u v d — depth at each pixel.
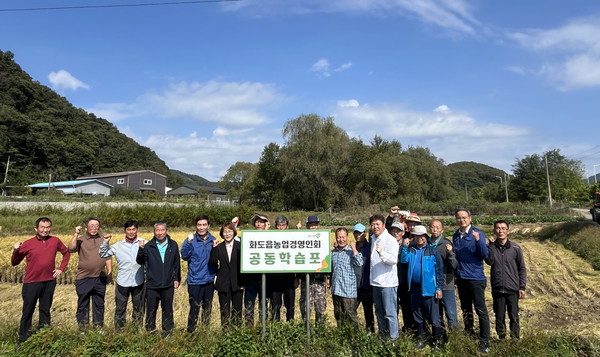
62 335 5.61
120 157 94.19
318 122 48.66
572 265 13.65
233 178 81.75
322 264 5.68
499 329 5.77
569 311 8.20
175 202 44.56
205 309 6.32
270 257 5.69
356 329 5.60
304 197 50.03
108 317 7.67
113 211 26.80
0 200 40.00
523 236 24.06
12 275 11.53
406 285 6.00
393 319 5.63
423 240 5.85
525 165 57.69
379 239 5.84
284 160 47.88
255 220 6.96
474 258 5.80
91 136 88.38
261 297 6.22
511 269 5.77
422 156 61.88
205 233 6.44
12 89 80.50
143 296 6.57
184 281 10.86
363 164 48.56
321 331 5.70
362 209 40.09
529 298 9.45
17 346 5.70
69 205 33.91
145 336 5.64
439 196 56.62
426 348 5.45
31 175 71.12
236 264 6.20
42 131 76.12
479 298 5.68
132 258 6.54
